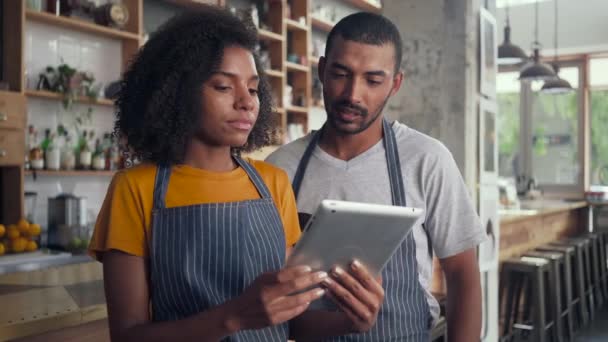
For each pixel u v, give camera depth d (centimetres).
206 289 103
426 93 309
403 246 148
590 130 920
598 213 832
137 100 108
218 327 93
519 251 527
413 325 147
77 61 384
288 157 162
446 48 304
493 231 331
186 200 107
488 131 327
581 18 877
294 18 552
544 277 547
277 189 122
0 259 295
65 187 387
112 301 102
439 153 154
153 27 426
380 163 154
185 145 110
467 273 156
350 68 142
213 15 108
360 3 637
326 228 96
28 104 359
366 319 104
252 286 93
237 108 104
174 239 103
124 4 399
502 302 474
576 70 921
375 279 109
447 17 303
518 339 485
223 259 105
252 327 93
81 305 150
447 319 160
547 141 941
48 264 306
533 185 844
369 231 101
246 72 106
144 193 104
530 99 951
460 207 154
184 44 103
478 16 311
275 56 514
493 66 334
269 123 124
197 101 103
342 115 145
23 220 316
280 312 91
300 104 551
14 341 143
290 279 91
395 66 147
